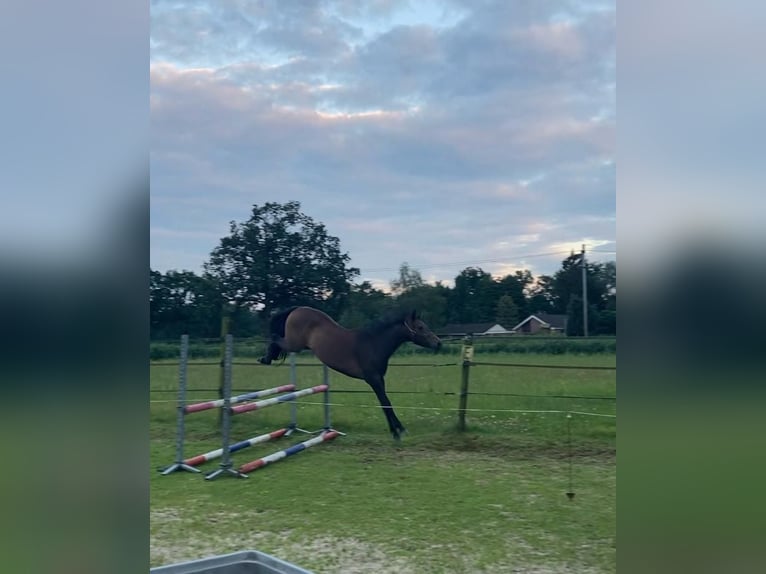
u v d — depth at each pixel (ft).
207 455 17.93
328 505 14.03
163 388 31.17
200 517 13.25
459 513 13.34
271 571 7.14
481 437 20.80
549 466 17.33
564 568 10.36
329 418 22.54
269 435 19.98
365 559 10.85
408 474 16.71
